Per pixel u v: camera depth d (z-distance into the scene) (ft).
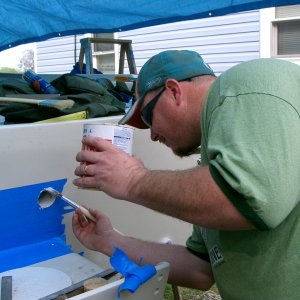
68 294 3.81
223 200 3.14
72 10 10.25
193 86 4.08
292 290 3.59
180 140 4.31
